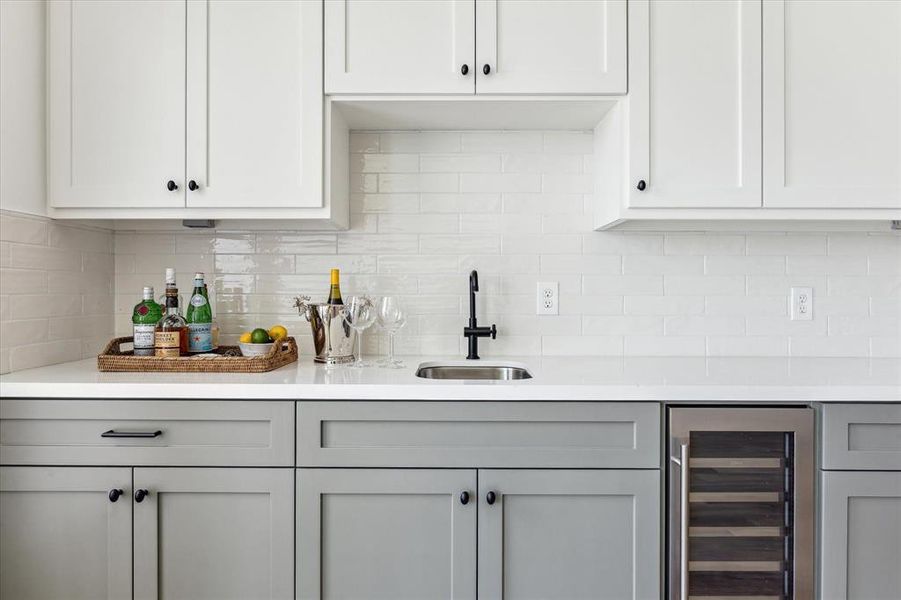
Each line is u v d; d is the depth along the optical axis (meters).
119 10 1.71
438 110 1.84
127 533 1.44
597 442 1.45
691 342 2.06
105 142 1.72
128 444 1.45
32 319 1.69
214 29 1.72
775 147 1.70
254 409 1.44
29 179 1.67
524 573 1.45
